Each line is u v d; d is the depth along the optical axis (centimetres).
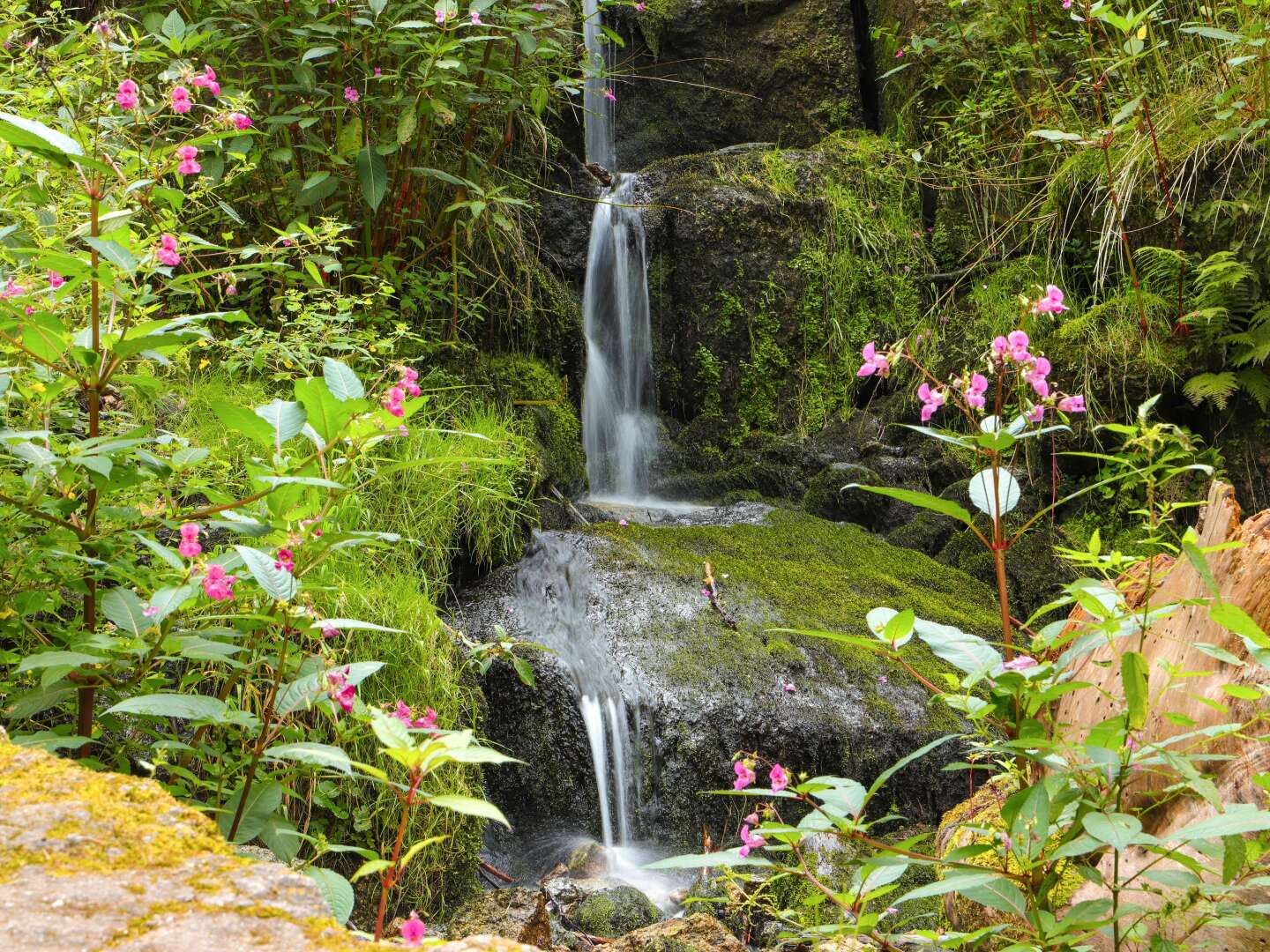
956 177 701
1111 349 573
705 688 418
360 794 321
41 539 205
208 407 390
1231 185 554
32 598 210
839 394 678
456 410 511
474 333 585
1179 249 566
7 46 352
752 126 784
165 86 400
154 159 237
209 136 224
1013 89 655
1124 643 221
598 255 668
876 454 622
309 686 193
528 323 602
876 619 162
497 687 410
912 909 331
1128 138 588
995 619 503
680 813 402
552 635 431
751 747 409
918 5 734
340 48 460
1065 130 634
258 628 206
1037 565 540
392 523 412
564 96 684
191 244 309
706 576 477
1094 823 140
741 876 220
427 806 333
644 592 459
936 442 613
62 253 206
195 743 234
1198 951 173
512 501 473
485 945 99
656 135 774
